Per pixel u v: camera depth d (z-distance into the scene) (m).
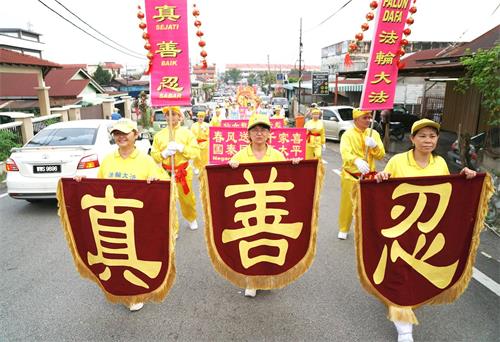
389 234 2.93
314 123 7.92
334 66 35.50
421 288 2.96
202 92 61.81
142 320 3.22
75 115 16.12
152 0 3.73
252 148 3.51
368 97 4.05
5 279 4.00
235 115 14.67
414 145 3.15
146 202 3.05
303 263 3.31
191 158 4.99
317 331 3.04
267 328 3.08
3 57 13.24
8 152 9.69
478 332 3.01
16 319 3.25
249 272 3.32
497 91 5.91
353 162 4.41
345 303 3.45
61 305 3.47
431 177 2.86
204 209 3.19
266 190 3.21
